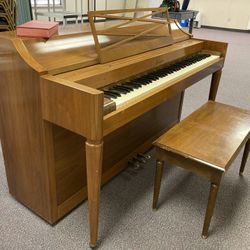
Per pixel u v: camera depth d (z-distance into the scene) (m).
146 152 2.16
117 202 1.65
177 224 1.51
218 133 1.48
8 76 1.21
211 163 1.24
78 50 1.35
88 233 1.42
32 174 1.38
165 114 2.27
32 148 1.29
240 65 4.73
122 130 1.79
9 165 1.50
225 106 1.79
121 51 1.50
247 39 7.06
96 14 1.36
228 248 1.37
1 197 1.63
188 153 1.31
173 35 2.05
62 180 1.40
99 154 1.09
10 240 1.37
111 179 1.85
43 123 1.18
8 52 1.15
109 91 1.29
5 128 1.38
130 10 1.55
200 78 1.84
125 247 1.36
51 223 1.44
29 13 3.06
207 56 2.09
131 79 1.49
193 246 1.38
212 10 8.53
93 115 1.00
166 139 1.42
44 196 1.38
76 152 1.43
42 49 1.21
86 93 0.98
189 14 4.34
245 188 1.81
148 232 1.45
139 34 1.61
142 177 1.89
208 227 1.40
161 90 1.42
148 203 1.65
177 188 1.79
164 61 1.71
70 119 1.07
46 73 1.11
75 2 5.98
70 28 1.58
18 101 1.23
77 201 1.56
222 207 1.64
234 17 8.30
